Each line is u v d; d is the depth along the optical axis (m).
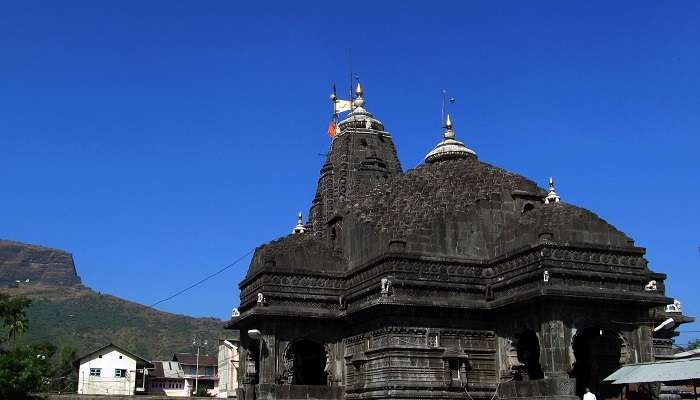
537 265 33.62
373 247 38.00
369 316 36.28
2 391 57.41
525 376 35.28
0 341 66.00
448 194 40.34
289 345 38.38
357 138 50.66
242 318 39.97
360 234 39.62
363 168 49.31
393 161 51.03
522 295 33.28
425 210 38.75
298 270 39.44
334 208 48.81
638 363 32.00
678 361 30.08
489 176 41.31
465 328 35.88
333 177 49.91
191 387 107.12
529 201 39.56
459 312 35.75
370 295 36.66
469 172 42.25
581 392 37.78
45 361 63.88
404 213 39.00
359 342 37.59
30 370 58.81
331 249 41.91
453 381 34.62
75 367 92.94
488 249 37.94
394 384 33.62
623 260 34.81
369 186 48.09
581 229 34.75
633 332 34.16
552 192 39.69
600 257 34.38
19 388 58.16
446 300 35.47
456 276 36.41
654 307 36.38
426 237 36.75
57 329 190.50
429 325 35.22
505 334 35.62
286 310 38.09
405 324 34.81
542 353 32.78
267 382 37.38
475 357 35.66
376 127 51.84
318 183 51.44
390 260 35.62
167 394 105.44
